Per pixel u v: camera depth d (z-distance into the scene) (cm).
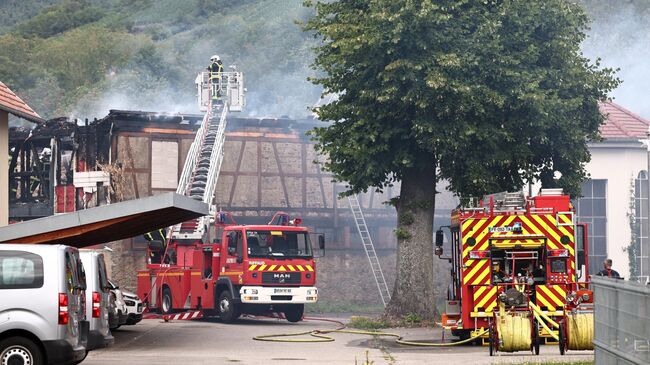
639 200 9062
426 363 3884
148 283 7325
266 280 6462
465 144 6094
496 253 4638
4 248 3197
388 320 6400
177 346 4825
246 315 7069
